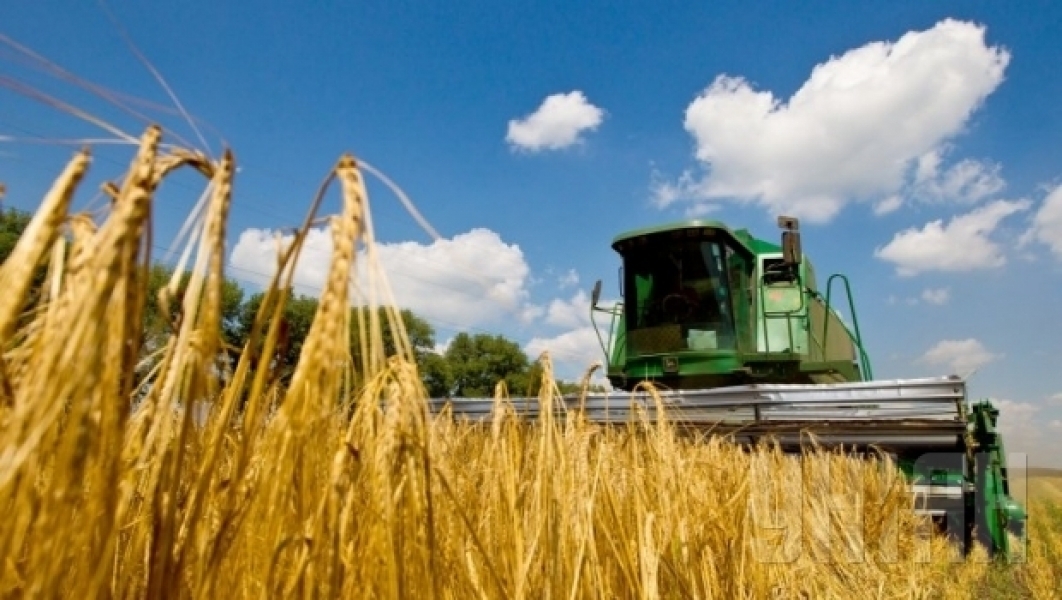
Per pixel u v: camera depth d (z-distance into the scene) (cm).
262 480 147
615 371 1197
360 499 175
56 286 118
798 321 1183
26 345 122
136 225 108
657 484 352
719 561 373
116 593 145
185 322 121
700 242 1145
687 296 1142
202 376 125
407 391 164
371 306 140
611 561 304
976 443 926
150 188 111
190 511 151
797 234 1155
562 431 304
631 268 1195
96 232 123
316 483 151
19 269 108
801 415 893
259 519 148
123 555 163
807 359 1151
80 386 104
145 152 112
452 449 310
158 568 131
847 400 878
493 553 264
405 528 168
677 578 323
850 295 1396
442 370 4656
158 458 135
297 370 135
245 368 146
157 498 132
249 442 145
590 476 312
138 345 118
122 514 133
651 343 1159
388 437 161
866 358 1566
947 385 841
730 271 1157
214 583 144
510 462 279
